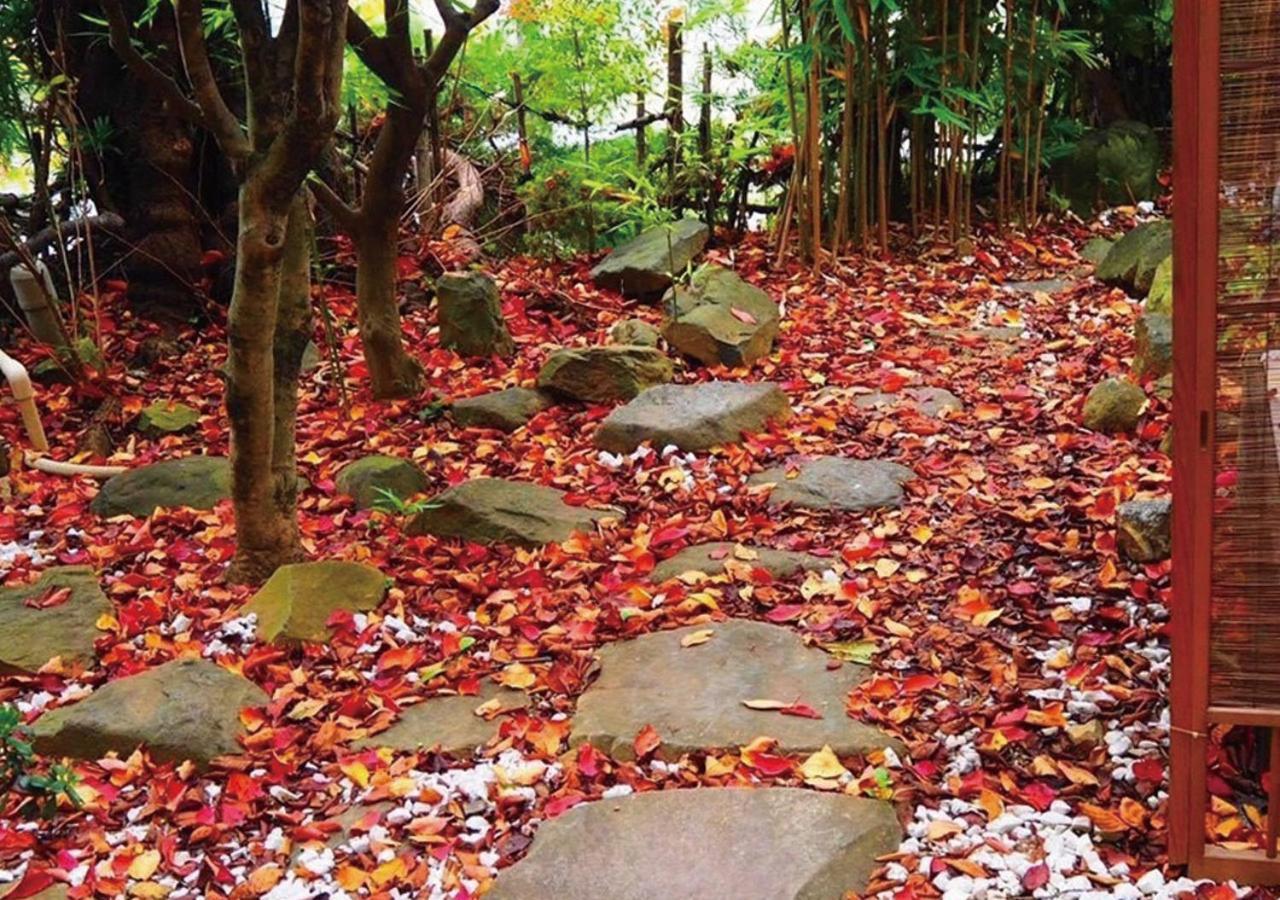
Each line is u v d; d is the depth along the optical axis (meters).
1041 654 2.84
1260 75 1.88
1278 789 2.08
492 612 3.21
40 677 3.01
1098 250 5.90
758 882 2.16
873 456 4.00
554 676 2.88
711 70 6.36
